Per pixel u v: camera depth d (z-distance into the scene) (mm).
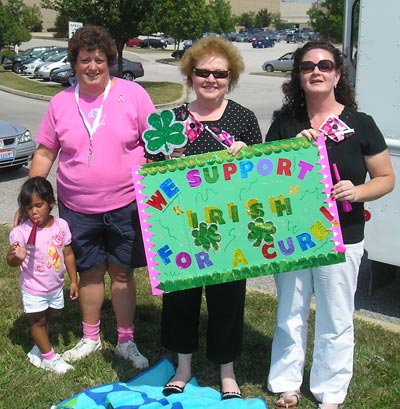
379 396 3400
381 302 4984
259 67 39188
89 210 3490
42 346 3633
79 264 3656
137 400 3219
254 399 3271
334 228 2984
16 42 45750
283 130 3160
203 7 39719
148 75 32656
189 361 3496
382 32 4094
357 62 4242
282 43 72250
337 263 3018
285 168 2986
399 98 4098
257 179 3010
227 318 3305
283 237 3029
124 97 3396
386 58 4109
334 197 2920
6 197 8156
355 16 4617
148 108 3453
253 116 3266
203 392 3414
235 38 76000
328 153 3000
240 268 3062
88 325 3869
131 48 60375
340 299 3107
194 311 3377
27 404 3305
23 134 9336
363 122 2994
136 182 3031
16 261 3365
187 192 3031
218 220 3039
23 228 3428
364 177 3078
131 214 3535
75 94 3404
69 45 3314
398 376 3604
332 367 3201
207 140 3158
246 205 3025
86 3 23469
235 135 3188
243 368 3736
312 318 4391
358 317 4480
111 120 3365
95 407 3207
